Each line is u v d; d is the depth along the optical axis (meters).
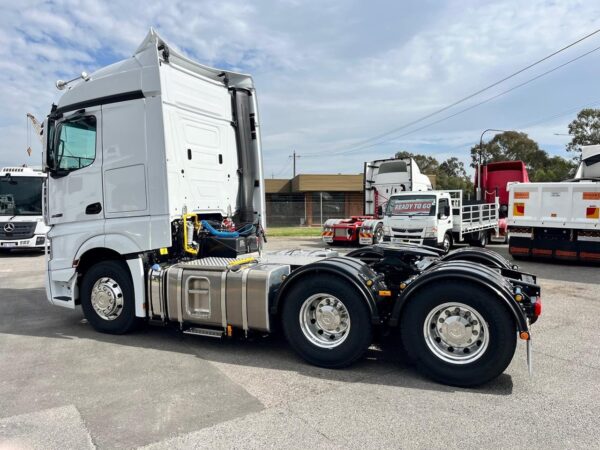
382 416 3.54
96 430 3.35
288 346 5.36
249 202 7.03
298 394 3.97
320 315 4.67
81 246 5.90
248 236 6.15
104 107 5.74
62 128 6.09
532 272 10.97
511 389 4.07
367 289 4.41
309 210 33.31
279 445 3.11
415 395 3.95
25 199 15.98
